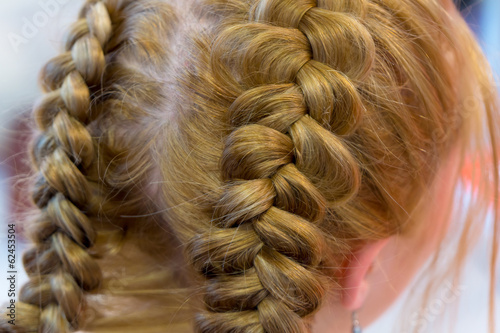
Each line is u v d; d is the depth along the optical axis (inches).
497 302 41.8
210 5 19.3
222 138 17.6
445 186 24.8
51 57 24.6
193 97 17.9
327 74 16.5
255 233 16.6
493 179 29.0
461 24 25.2
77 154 20.6
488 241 34.5
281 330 15.8
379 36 18.7
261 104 16.3
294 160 16.8
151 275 23.8
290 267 16.0
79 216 20.8
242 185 16.2
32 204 22.8
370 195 19.8
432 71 21.0
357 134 18.7
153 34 21.2
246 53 16.6
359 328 24.3
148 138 20.4
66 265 21.0
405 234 23.7
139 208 22.1
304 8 17.4
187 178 18.3
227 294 16.6
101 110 21.5
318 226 17.8
